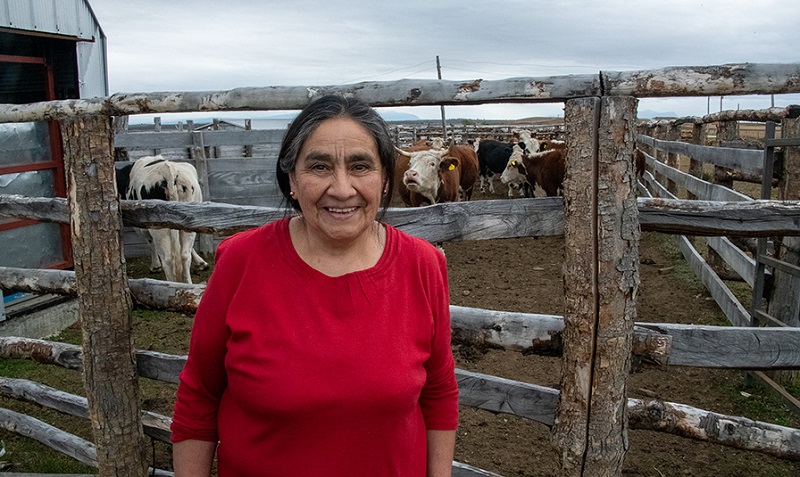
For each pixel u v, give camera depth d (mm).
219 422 1565
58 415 4035
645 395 4027
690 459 3350
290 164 1472
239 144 8422
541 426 3719
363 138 1425
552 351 2139
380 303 1445
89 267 2432
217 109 2213
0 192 5000
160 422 2729
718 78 1684
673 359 2021
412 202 9805
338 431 1398
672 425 2148
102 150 2373
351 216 1437
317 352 1382
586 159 1787
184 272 6234
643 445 3498
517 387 2230
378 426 1420
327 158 1408
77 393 4297
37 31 5133
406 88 1996
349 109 1437
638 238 1826
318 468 1405
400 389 1412
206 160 8148
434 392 1645
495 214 2135
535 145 16359
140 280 2654
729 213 1940
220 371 1558
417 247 1556
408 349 1456
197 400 1573
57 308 5527
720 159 5621
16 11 4875
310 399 1363
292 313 1421
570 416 1943
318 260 1497
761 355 1994
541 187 11406
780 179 4125
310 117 1432
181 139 8086
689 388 4117
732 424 2117
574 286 1861
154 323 5637
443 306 1579
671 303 5871
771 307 4195
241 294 1455
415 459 1544
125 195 7176
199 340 1518
